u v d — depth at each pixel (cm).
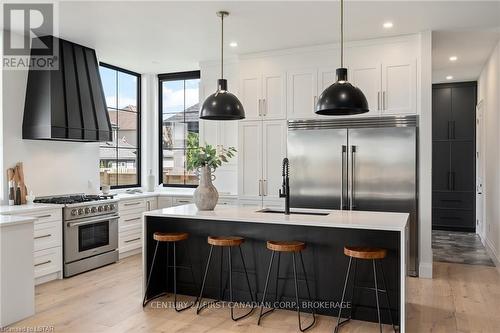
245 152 570
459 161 754
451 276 480
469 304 386
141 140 702
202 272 406
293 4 387
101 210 514
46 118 455
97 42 511
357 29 462
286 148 545
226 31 469
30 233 347
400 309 302
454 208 761
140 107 702
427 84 468
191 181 696
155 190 681
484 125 641
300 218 347
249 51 558
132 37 491
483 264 536
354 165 501
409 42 481
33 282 351
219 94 385
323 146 517
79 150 545
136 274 486
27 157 477
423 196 474
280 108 548
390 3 385
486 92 613
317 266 360
